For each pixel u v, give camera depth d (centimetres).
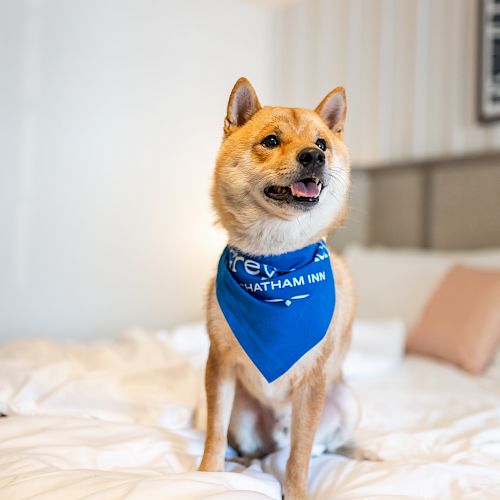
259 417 155
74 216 349
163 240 382
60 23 341
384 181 343
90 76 353
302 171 128
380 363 222
